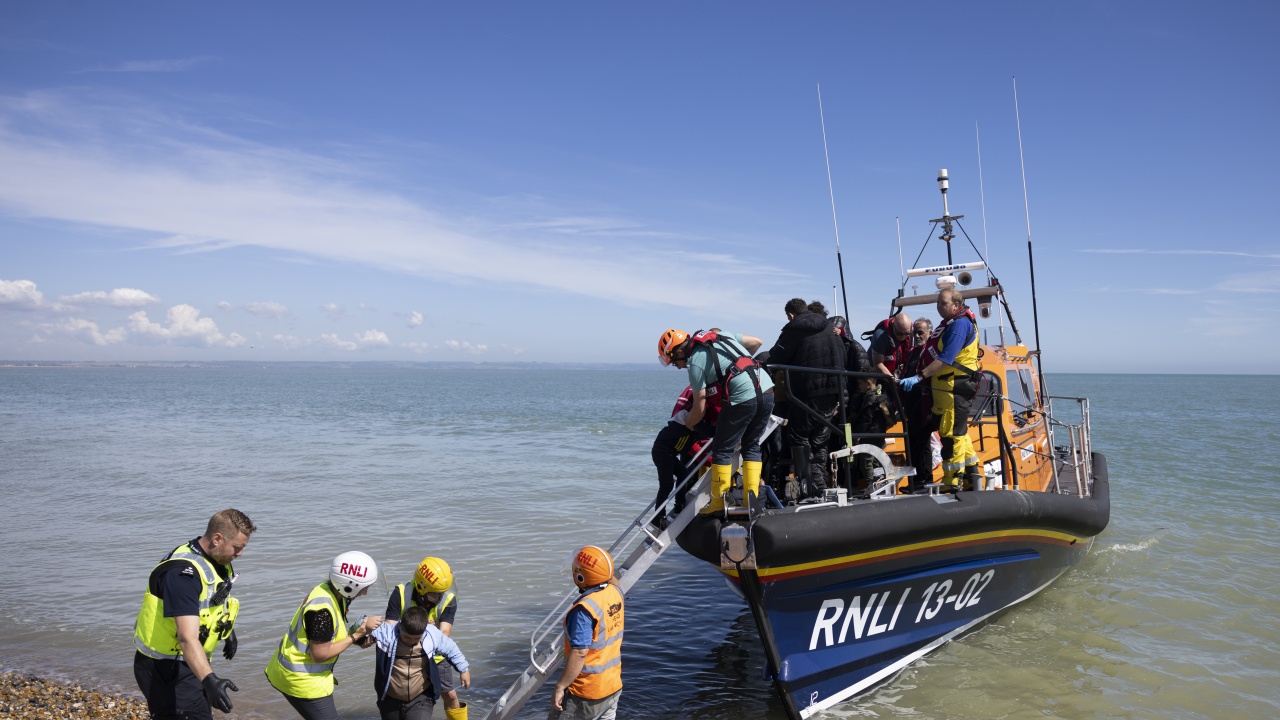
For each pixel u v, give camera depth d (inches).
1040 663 246.5
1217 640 266.5
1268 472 651.5
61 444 976.9
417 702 168.6
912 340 259.0
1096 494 336.2
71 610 310.5
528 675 198.7
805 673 204.2
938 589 233.8
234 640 157.6
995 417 273.4
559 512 502.9
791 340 212.8
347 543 416.5
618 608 174.1
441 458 810.2
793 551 183.2
